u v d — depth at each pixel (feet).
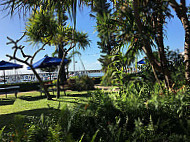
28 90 42.27
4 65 27.66
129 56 7.77
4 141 5.88
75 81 31.89
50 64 26.45
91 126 6.72
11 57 18.62
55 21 20.97
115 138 5.73
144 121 6.82
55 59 28.48
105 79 8.20
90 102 7.86
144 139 5.85
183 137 5.34
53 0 9.53
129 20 7.79
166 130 6.09
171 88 8.83
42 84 23.07
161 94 8.16
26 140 5.38
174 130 6.27
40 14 20.13
